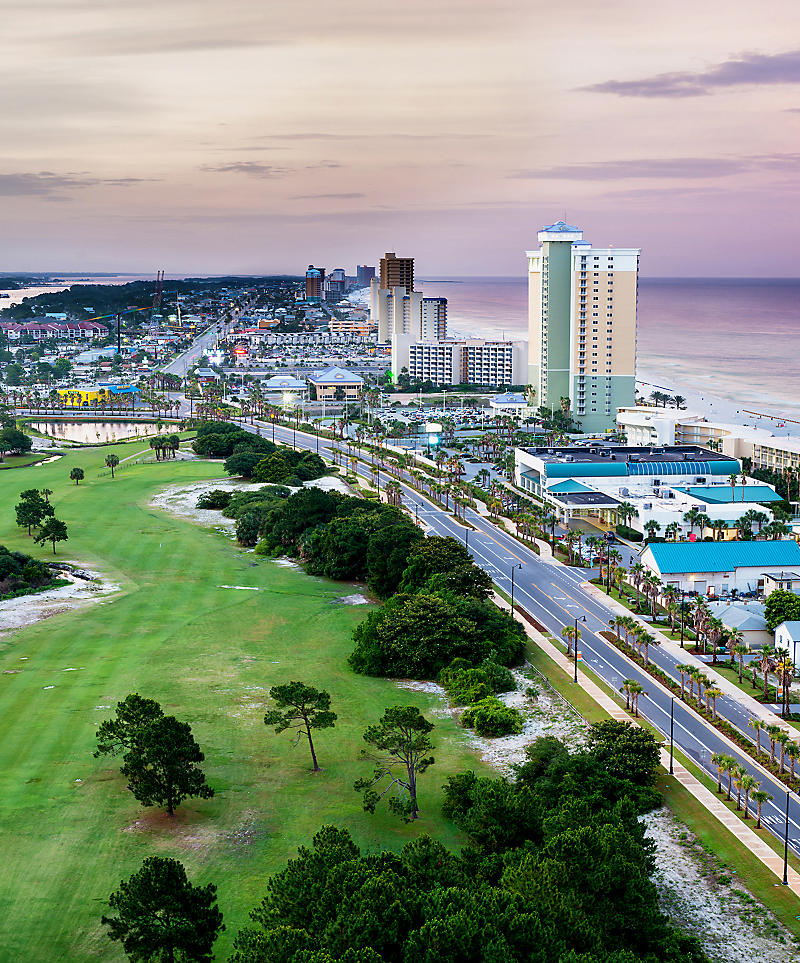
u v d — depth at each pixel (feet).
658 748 564.71
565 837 420.77
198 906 397.60
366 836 495.41
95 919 431.43
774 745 580.71
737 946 419.13
